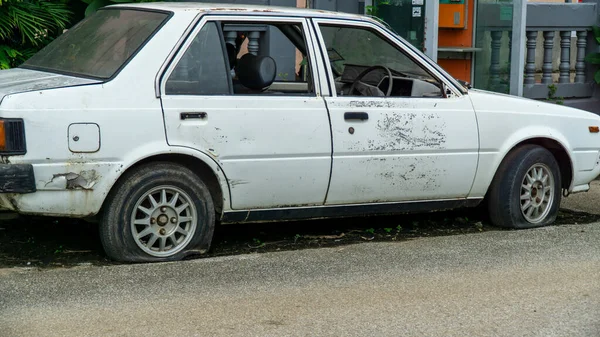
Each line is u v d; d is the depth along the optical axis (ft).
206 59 20.07
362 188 21.88
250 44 30.50
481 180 23.63
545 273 19.95
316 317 16.56
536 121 24.30
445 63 38.83
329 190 21.48
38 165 18.33
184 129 19.53
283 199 21.03
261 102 20.43
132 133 19.01
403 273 19.69
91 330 15.55
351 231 23.97
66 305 16.81
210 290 18.02
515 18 35.70
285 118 20.62
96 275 18.71
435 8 33.40
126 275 18.76
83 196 18.79
